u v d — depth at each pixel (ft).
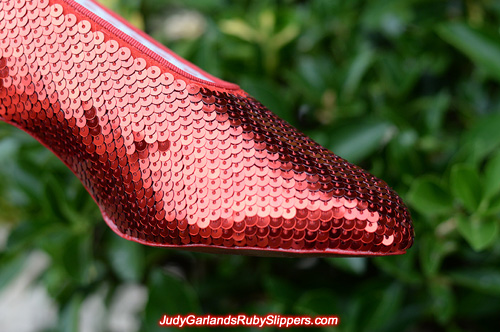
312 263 2.26
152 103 1.36
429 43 2.27
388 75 2.12
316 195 1.32
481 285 1.87
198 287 2.30
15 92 1.40
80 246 1.92
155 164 1.36
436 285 1.92
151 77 1.37
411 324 2.04
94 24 1.38
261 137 1.35
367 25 2.28
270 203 1.32
